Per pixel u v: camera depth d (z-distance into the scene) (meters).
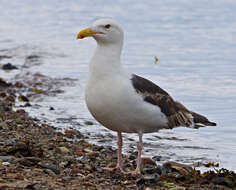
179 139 14.45
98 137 14.37
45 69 22.94
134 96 10.18
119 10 37.88
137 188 9.60
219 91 18.55
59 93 19.23
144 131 10.82
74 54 25.81
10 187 8.35
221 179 10.23
